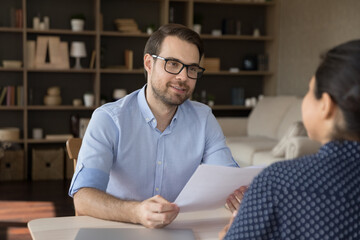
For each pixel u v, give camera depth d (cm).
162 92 150
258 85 654
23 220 371
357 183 76
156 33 152
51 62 548
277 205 75
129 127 158
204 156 174
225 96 644
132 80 607
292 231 75
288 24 600
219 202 135
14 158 535
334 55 76
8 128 559
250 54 646
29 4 562
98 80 562
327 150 78
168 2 573
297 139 374
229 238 79
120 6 593
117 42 596
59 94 564
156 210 124
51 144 589
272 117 540
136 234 121
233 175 127
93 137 151
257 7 642
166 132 162
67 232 125
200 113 171
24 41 535
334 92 75
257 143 490
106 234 121
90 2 580
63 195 461
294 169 77
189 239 119
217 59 609
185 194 127
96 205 134
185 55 147
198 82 635
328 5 522
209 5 625
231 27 617
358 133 76
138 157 159
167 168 162
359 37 474
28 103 556
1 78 561
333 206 74
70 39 579
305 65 565
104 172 146
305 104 82
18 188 491
